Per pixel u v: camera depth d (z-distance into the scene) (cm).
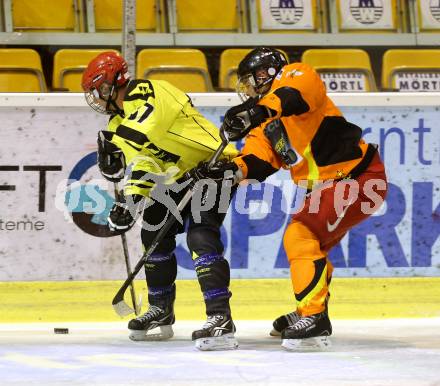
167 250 1103
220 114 1273
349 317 1277
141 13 1789
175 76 1586
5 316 1236
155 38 1767
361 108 1288
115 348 1032
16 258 1242
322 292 1019
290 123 1020
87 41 1752
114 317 1252
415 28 1861
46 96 1243
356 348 1034
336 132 1024
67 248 1250
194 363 922
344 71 1700
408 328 1202
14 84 1588
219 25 1809
